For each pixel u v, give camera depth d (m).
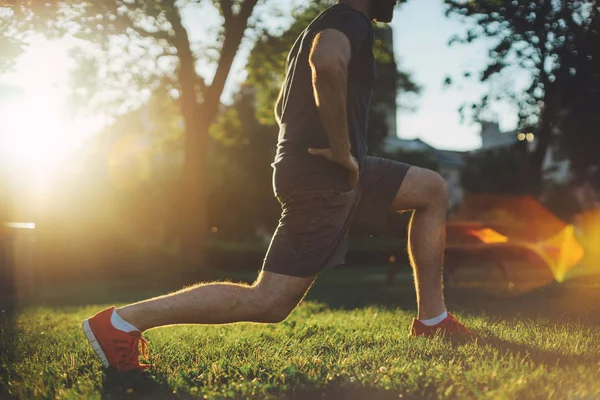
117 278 26.73
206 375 3.35
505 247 15.47
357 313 7.95
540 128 13.84
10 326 7.34
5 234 11.84
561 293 9.41
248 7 19.62
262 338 5.04
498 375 2.95
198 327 6.41
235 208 36.66
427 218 4.30
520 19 11.13
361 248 33.34
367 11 3.79
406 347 3.93
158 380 3.22
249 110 33.69
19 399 3.07
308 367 3.44
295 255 3.52
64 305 13.37
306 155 3.55
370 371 3.21
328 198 3.53
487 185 30.59
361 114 3.72
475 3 11.52
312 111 3.59
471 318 6.00
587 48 10.96
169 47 19.86
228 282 3.58
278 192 3.63
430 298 4.40
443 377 2.94
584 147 14.24
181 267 21.38
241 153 36.47
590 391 2.69
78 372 3.70
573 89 11.62
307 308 9.39
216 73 20.55
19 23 5.39
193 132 21.08
